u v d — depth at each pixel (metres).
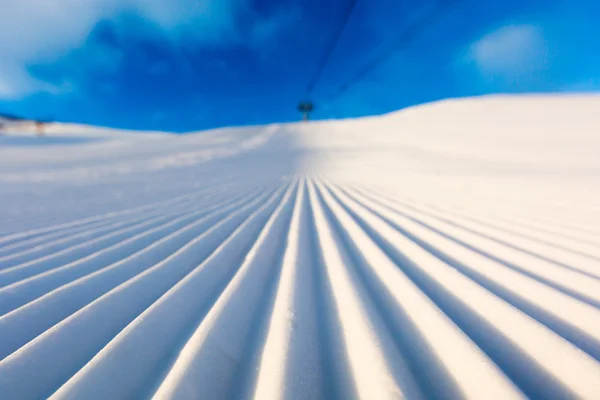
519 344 1.08
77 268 1.86
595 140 11.18
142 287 1.58
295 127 27.66
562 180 4.96
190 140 22.11
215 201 4.18
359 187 5.44
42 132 39.50
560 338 1.09
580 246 2.11
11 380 0.93
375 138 18.89
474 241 2.26
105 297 1.46
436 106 25.89
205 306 1.38
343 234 2.52
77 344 1.11
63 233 2.70
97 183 6.92
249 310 1.33
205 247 2.22
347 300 1.41
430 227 2.67
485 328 1.17
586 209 3.18
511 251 2.02
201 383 0.92
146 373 0.96
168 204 4.04
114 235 2.59
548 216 2.96
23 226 3.01
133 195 4.93
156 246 2.27
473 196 4.14
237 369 0.98
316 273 1.74
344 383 0.93
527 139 12.99
